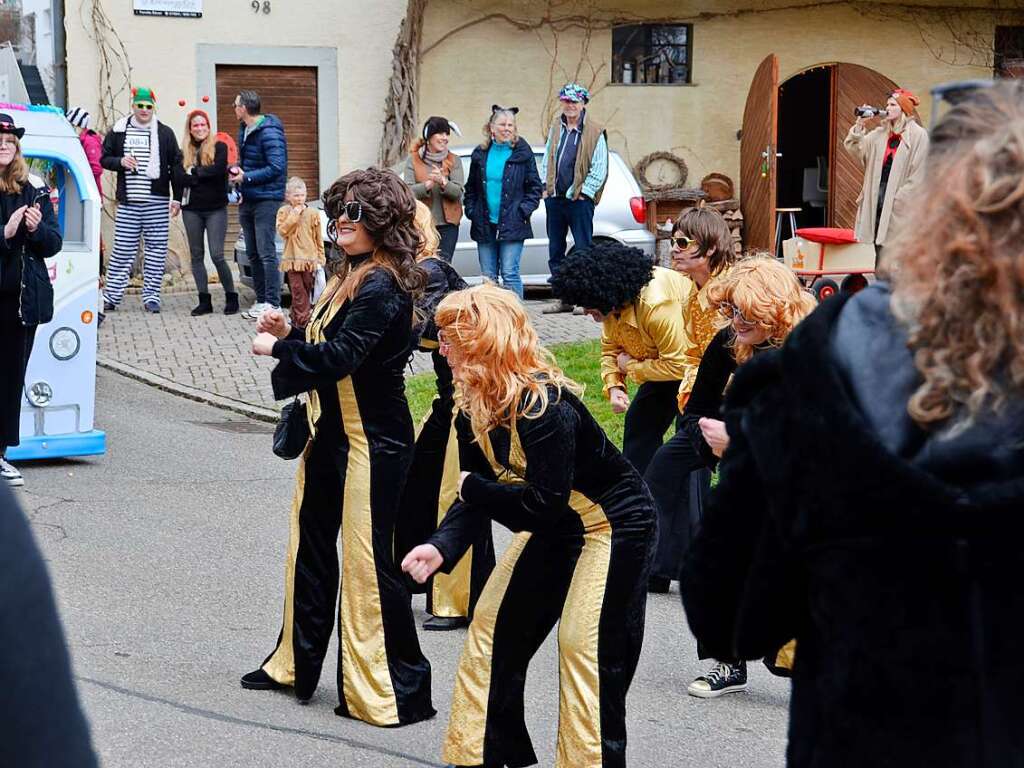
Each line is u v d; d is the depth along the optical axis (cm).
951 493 174
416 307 494
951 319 176
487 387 365
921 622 178
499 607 389
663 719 502
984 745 176
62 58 1752
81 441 885
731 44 1812
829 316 190
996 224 174
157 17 1747
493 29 1777
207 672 524
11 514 139
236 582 648
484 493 371
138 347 1299
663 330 620
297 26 1777
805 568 196
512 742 391
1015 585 176
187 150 1452
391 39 1795
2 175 791
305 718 480
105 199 1747
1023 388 175
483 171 1326
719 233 592
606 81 1800
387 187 466
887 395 182
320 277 1320
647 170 1811
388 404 477
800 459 187
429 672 487
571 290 625
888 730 179
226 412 1079
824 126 2091
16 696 132
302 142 1800
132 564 669
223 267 1466
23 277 795
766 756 466
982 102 183
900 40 1836
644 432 650
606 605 377
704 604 212
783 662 486
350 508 475
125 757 433
